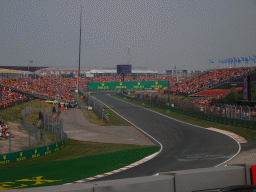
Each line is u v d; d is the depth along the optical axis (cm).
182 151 2770
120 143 3338
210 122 4753
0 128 3247
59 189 575
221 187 736
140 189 650
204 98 7062
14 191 554
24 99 6269
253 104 4059
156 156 2552
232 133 3719
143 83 6856
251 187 658
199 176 716
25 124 3928
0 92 5891
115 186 625
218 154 2534
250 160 2131
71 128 4456
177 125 4616
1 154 2348
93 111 6644
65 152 2847
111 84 6756
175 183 689
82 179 1809
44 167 2183
